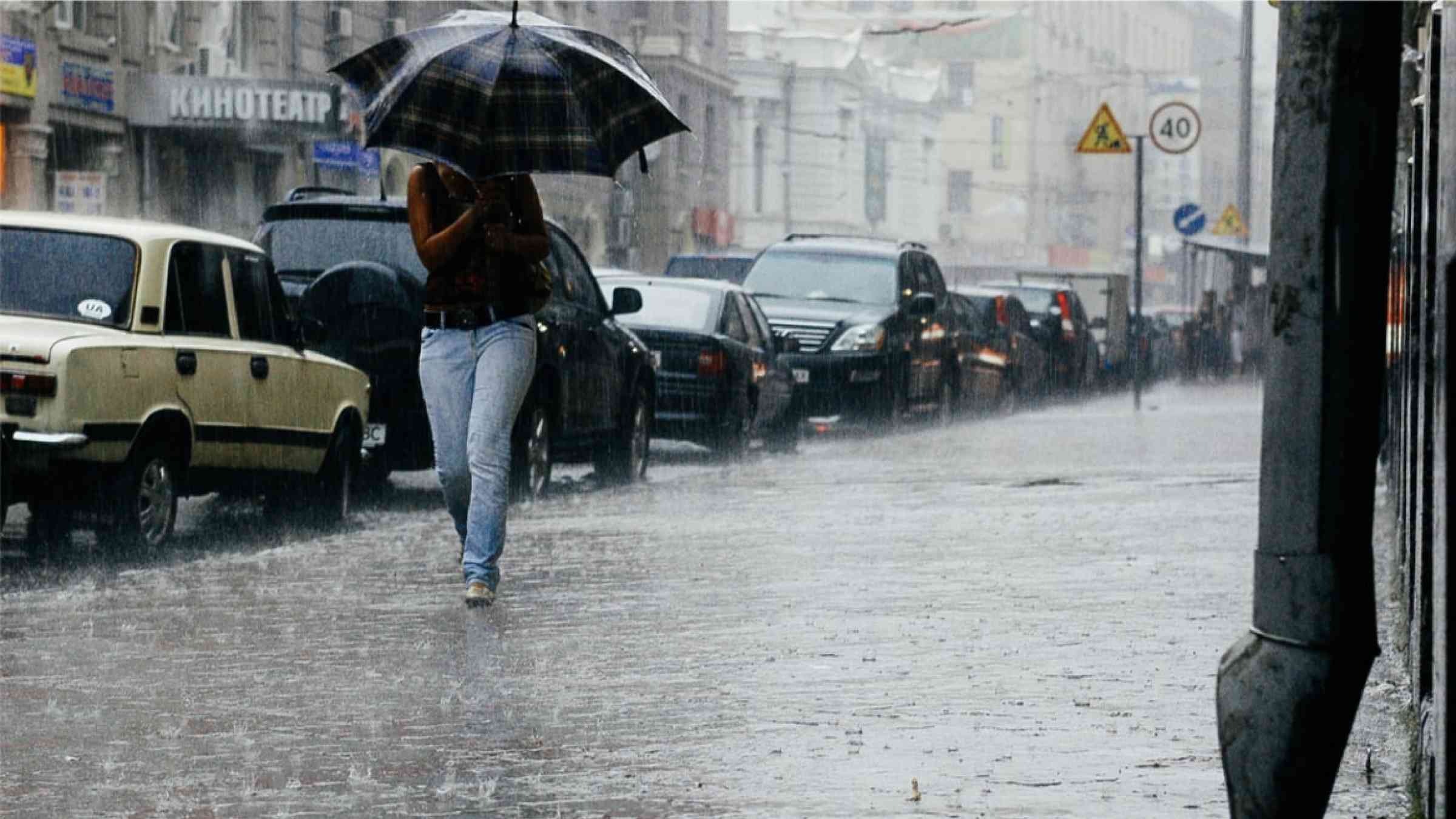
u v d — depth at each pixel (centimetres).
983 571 2575
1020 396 8638
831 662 1892
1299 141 881
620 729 1593
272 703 1697
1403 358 2277
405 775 1435
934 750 1510
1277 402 896
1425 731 1284
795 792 1381
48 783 1414
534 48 2248
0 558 2778
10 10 7594
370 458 3644
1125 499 3678
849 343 6194
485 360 2269
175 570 2627
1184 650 1955
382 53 2284
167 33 8894
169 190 8975
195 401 2916
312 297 3594
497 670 1850
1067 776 1424
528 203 2295
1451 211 917
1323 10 872
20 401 2652
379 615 2195
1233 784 916
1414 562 1590
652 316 5041
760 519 3319
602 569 2603
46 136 7894
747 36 19988
